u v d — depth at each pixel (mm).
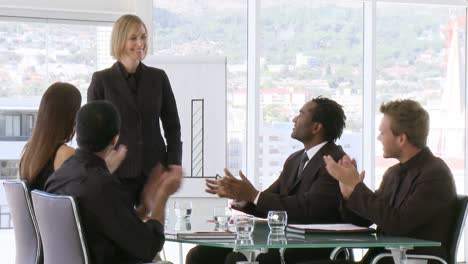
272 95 8242
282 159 8250
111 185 2990
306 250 4238
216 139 7250
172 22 7977
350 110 8500
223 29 8117
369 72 8430
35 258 3564
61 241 2975
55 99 3662
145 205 3637
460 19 8758
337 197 4012
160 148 4523
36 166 3613
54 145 3641
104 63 7656
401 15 8586
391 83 8586
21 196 3561
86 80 7617
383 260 3846
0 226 7398
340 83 8469
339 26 8445
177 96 7230
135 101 4453
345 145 8492
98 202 2951
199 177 6770
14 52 7406
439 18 8695
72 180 3021
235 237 3277
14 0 7250
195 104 7238
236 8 8148
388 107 3920
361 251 8164
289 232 3518
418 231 3703
